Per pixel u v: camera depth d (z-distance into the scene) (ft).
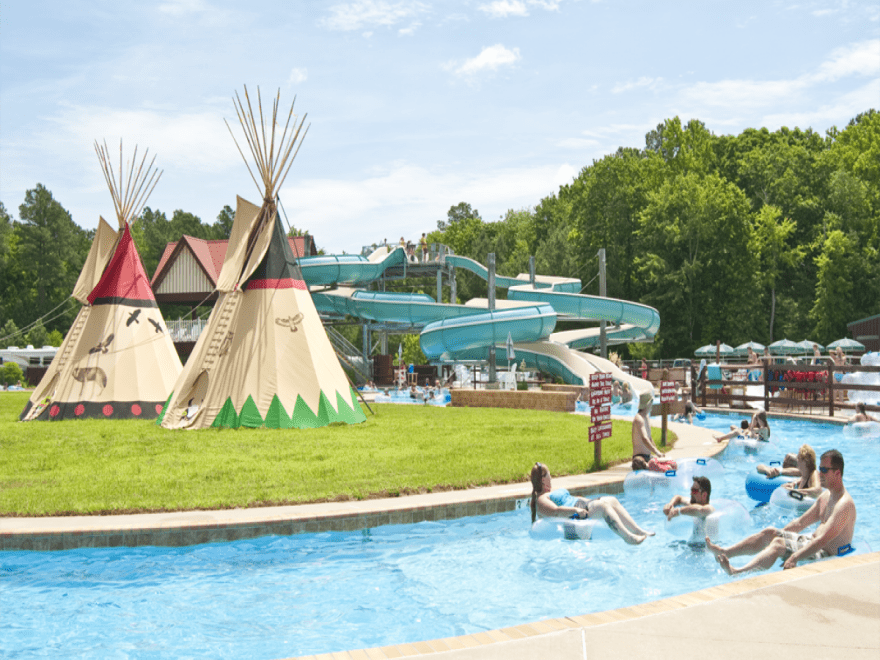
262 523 29.43
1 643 19.31
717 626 14.79
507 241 360.07
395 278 196.44
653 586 23.58
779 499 32.60
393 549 28.14
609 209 263.49
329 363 69.62
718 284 237.86
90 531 27.94
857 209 239.91
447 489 35.94
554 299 154.81
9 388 168.04
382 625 20.54
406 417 76.07
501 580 24.35
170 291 170.40
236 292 68.49
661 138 358.23
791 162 258.98
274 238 70.18
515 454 46.65
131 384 78.69
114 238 84.53
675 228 231.50
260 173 69.87
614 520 28.02
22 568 25.86
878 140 258.57
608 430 43.24
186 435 59.11
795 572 18.40
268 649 18.92
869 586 17.20
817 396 82.94
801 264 248.32
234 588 23.75
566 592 23.08
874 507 35.22
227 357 66.69
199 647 19.03
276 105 69.72
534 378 157.79
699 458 40.70
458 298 314.96
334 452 47.91
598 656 13.41
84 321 81.87
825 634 14.33
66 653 18.67
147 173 83.05
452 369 178.91
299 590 23.53
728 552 25.03
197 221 411.13
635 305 153.99
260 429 62.49
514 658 13.41
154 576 25.00
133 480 37.91
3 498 33.40
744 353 197.26
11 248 348.79
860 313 228.43
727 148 283.79
